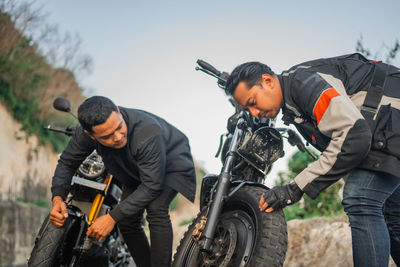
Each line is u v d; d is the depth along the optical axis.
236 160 2.08
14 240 7.73
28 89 10.91
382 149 1.53
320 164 1.57
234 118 2.20
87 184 2.22
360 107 1.60
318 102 1.55
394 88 1.61
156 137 2.07
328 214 3.96
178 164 2.27
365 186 1.63
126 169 2.18
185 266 2.06
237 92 1.76
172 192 2.25
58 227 2.10
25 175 9.98
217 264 1.84
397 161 1.52
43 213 8.90
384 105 1.57
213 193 2.01
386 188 1.64
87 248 2.16
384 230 1.60
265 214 1.74
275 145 2.02
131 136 2.06
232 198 1.99
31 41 10.98
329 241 3.04
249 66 1.74
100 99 1.94
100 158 2.32
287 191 1.66
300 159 4.45
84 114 1.88
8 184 9.30
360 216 1.63
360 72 1.65
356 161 1.50
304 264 3.10
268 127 1.97
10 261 7.47
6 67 10.49
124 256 2.77
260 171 2.03
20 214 8.06
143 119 2.14
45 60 11.37
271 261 1.65
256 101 1.73
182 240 2.14
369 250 1.58
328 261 2.92
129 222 2.32
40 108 11.16
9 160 9.67
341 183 3.98
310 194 1.59
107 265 2.42
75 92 12.20
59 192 2.17
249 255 1.75
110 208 2.52
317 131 1.68
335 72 1.66
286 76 1.71
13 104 10.43
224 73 2.30
